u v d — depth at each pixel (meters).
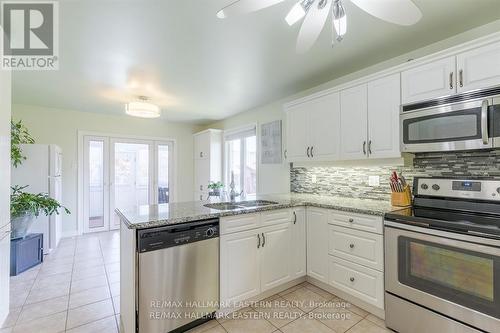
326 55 2.42
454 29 2.01
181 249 1.78
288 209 2.46
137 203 5.29
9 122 1.95
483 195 1.80
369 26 1.94
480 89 1.68
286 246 2.43
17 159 3.20
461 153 2.05
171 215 1.88
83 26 1.90
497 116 1.61
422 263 1.69
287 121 3.23
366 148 2.37
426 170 2.25
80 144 4.63
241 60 2.52
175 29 1.97
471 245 1.47
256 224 2.21
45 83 3.10
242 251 2.11
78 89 3.34
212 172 5.21
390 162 2.26
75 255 3.53
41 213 3.52
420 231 1.70
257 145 4.29
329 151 2.70
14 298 2.33
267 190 4.06
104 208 4.93
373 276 2.00
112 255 3.53
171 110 4.54
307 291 2.45
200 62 2.55
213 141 5.26
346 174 2.94
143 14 1.77
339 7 1.27
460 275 1.52
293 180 3.60
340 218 2.26
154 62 2.55
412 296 1.73
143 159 5.37
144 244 1.63
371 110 2.33
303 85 3.23
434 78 1.92
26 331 1.86
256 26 1.94
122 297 1.92
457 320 1.52
